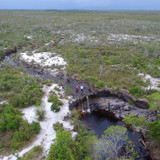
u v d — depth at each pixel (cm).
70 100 2364
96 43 4566
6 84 2527
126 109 2303
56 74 3169
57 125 1875
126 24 6850
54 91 2578
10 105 2067
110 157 1557
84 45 4478
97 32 5791
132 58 3588
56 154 1337
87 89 2678
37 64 3503
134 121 1798
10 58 3950
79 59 3638
